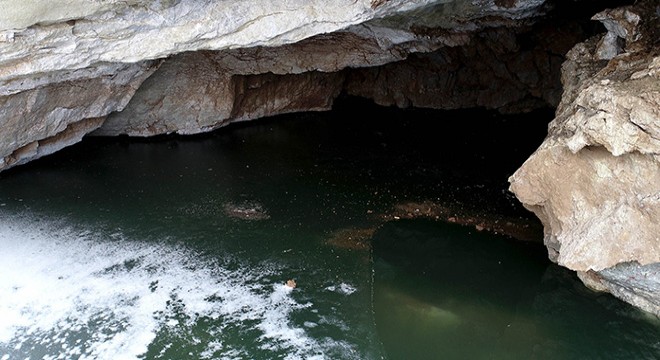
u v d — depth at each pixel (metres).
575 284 8.77
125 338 7.58
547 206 8.27
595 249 7.25
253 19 8.59
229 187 11.84
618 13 8.69
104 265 9.08
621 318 7.93
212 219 10.59
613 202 7.13
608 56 9.20
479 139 15.02
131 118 13.59
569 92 9.33
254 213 10.87
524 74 16.53
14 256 9.09
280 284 8.82
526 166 8.07
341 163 13.29
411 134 15.39
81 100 11.05
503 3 11.48
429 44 13.90
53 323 7.80
